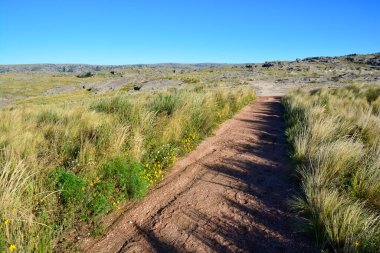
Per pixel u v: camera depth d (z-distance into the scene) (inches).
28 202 144.6
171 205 177.2
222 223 156.7
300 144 249.9
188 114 336.2
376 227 134.3
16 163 166.6
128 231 151.9
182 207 174.4
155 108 351.9
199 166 240.8
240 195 188.1
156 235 148.1
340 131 279.6
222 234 147.3
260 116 490.3
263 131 367.2
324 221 138.4
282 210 166.7
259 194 188.4
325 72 2659.9
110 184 177.6
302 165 211.3
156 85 2074.3
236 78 2223.2
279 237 142.8
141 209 173.5
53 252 132.1
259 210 168.6
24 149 206.4
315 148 226.7
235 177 217.5
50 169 177.9
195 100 386.9
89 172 184.4
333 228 133.0
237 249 135.8
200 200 182.5
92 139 232.7
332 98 522.3
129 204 179.5
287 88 1288.1
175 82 2138.3
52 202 152.6
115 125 264.8
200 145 297.3
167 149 249.9
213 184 205.8
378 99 512.7
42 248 124.8
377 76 1669.5
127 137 248.5
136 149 222.5
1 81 4352.9
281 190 192.5
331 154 201.3
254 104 684.7
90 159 193.0
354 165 194.9
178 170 232.8
